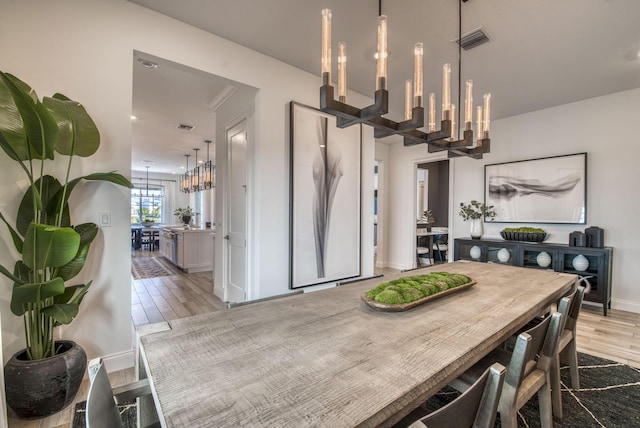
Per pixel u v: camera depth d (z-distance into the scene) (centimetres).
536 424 165
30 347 169
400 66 306
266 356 96
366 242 395
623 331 294
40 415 164
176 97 389
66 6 197
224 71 265
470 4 214
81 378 178
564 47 266
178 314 341
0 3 178
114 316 216
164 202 1147
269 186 298
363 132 389
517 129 433
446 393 198
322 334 114
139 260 714
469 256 452
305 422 65
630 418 170
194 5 223
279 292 306
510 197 436
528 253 398
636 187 345
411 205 572
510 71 310
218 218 411
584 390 197
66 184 176
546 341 140
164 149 695
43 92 189
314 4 219
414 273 231
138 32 222
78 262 185
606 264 336
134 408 183
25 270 171
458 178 495
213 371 86
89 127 183
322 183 335
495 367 79
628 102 350
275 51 286
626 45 262
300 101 320
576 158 381
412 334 114
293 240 308
